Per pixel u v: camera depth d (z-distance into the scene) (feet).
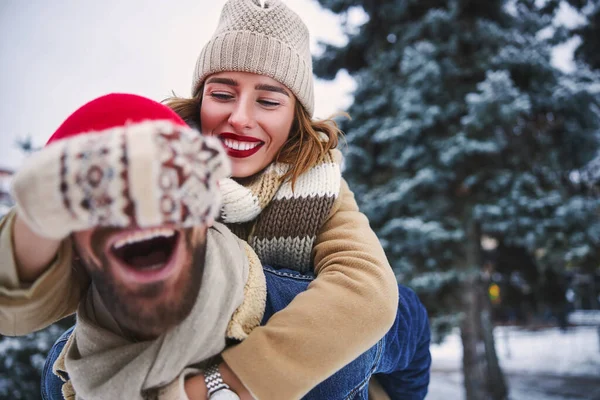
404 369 4.33
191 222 1.43
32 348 10.62
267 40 3.53
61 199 1.30
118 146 1.32
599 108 20.36
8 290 1.86
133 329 1.84
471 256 18.98
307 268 3.25
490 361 19.70
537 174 20.36
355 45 24.23
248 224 3.37
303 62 3.72
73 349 2.18
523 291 25.41
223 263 2.25
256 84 3.49
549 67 20.11
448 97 20.18
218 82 3.53
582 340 41.01
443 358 38.60
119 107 1.90
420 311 4.28
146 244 1.72
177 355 1.93
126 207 1.30
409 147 19.70
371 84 22.48
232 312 2.15
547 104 19.88
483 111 17.89
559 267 19.21
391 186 20.11
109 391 1.92
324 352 2.13
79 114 1.90
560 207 18.21
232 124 3.40
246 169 3.42
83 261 1.75
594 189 22.31
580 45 24.27
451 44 20.54
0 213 11.13
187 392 2.01
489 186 18.75
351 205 3.46
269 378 2.02
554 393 27.07
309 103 3.84
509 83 17.71
